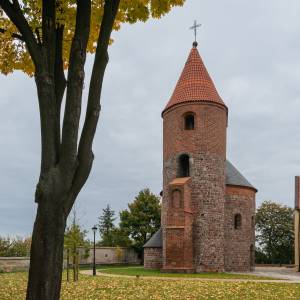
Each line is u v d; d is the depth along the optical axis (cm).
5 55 950
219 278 2733
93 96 712
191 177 3497
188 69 3809
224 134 3728
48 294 642
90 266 4566
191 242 3369
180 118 3634
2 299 1423
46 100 686
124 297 1532
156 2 880
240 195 3881
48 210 656
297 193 4797
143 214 5922
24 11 846
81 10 712
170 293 1667
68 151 676
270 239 6856
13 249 4094
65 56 928
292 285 2158
